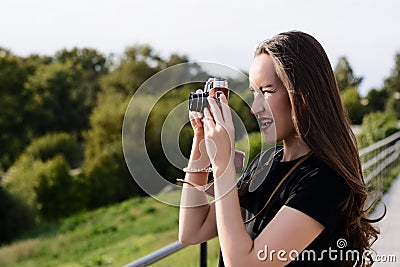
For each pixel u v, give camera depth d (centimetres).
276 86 208
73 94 5859
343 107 215
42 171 3947
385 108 7188
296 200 204
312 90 206
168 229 2294
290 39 210
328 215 203
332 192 205
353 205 210
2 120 5231
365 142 2200
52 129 5616
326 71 210
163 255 329
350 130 215
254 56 216
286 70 205
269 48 209
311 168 211
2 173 4559
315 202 203
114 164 3988
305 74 206
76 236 2767
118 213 3103
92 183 3941
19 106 5341
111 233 2644
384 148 1602
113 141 4150
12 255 2578
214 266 538
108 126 4184
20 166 4294
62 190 3925
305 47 209
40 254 2581
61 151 4978
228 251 202
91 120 4366
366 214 226
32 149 4962
